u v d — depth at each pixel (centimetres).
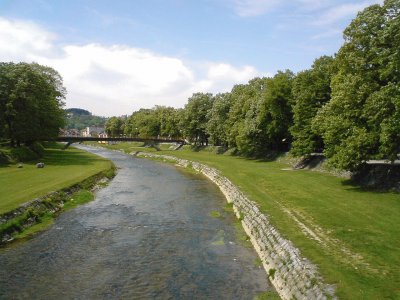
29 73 6688
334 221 2303
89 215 3184
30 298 1661
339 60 3534
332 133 3459
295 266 1689
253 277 1894
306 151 4994
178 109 14238
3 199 3006
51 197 3375
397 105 2705
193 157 8394
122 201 3809
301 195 3178
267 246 2141
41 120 7331
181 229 2778
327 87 5006
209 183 5116
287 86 6222
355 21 3184
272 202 2928
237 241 2488
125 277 1895
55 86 9112
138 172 6481
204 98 11175
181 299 1662
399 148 3781
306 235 2045
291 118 6338
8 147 6719
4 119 6462
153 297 1683
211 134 9625
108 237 2566
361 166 3350
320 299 1380
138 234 2645
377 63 3098
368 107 2983
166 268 2017
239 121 8131
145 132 16175
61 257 2166
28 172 4875
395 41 2923
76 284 1809
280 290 1702
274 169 5366
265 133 6775
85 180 4488
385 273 1510
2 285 1789
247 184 3906
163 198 3988
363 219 2330
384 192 3138
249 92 8469
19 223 2658
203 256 2202
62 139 10156
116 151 13538
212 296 1689
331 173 4472
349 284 1415
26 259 2127
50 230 2703
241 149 7356
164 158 9269
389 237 1962
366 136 3066
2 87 6300
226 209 3453
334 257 1703
